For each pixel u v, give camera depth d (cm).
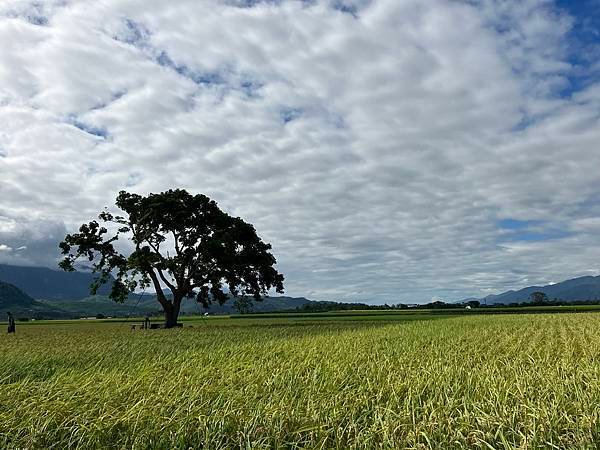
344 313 10900
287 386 1249
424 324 4797
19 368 1997
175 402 1062
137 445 873
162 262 5881
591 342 2542
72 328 7019
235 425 939
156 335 4219
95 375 1514
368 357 1920
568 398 1014
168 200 5909
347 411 984
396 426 880
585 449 761
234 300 6462
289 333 3894
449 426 858
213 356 2088
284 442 876
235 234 6141
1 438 931
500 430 809
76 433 923
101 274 6156
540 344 2508
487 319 5828
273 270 6359
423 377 1301
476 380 1262
